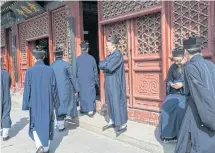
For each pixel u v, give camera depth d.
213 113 2.58
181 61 3.90
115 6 5.71
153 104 5.22
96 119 5.83
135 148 4.38
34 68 4.13
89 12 8.05
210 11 4.09
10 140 5.18
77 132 5.46
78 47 6.92
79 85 6.09
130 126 5.10
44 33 8.57
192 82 2.71
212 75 2.71
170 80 4.22
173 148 3.93
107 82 4.68
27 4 8.28
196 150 2.78
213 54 4.09
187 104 2.93
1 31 12.02
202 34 4.25
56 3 7.65
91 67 6.05
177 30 4.63
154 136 4.47
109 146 4.55
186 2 4.44
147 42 5.25
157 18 5.01
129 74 5.61
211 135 2.73
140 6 5.18
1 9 10.23
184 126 2.92
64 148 4.57
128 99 5.72
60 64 5.44
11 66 11.71
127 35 5.59
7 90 5.15
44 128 4.04
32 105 4.05
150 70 5.18
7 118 5.15
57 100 4.32
